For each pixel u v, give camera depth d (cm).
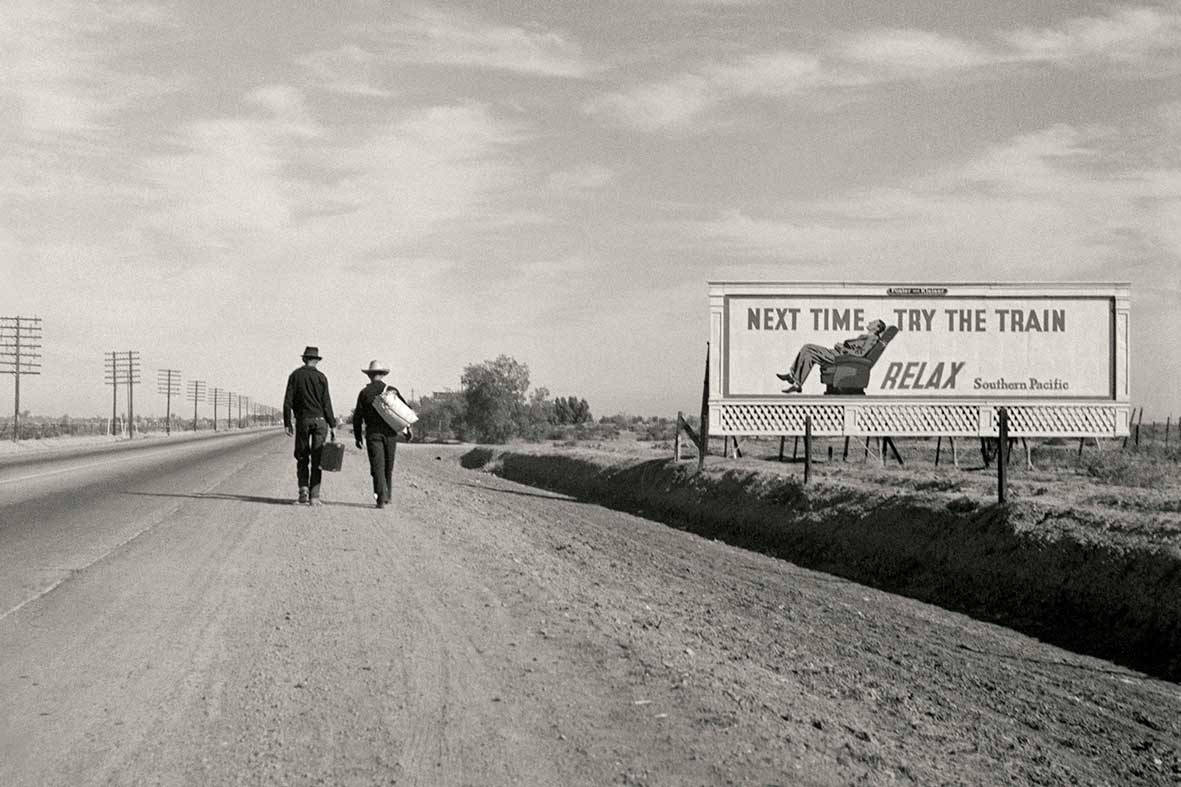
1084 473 2673
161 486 2106
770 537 2166
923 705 888
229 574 989
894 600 1519
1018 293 2847
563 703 625
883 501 1969
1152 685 1050
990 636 1268
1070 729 862
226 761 492
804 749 609
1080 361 2841
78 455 3959
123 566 1020
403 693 622
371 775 485
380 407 1695
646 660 767
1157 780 742
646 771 516
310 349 1688
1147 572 1291
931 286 2869
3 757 488
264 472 2667
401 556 1173
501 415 9231
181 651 692
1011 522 1596
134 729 532
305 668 664
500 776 493
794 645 1102
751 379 2892
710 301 2900
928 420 2867
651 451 4553
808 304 2895
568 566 1455
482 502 2525
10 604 830
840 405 2880
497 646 763
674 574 1612
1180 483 2223
